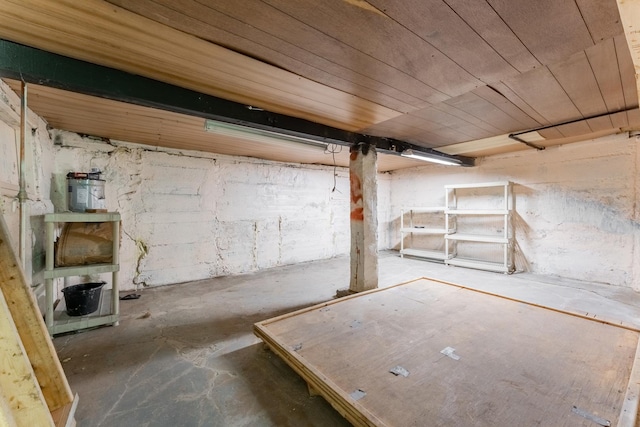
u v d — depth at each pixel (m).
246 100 2.01
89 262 2.39
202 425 1.35
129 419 1.38
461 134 3.14
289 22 1.17
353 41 1.32
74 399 1.26
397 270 4.51
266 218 4.73
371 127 2.79
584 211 3.79
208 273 4.09
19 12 1.08
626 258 3.49
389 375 1.50
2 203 1.82
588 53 1.45
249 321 2.56
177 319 2.59
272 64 1.52
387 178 6.53
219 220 4.20
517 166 4.39
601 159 3.63
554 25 1.21
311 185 5.34
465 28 1.23
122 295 3.23
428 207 5.30
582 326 2.07
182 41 1.31
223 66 1.54
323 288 3.56
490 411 1.23
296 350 1.76
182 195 3.85
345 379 1.47
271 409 1.47
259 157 4.58
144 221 3.57
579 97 2.06
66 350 2.02
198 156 3.99
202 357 1.95
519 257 4.41
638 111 2.38
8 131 2.02
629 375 1.46
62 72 1.42
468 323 2.14
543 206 4.15
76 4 1.05
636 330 1.97
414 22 1.18
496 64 1.55
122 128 2.86
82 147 3.12
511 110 2.34
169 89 1.74
